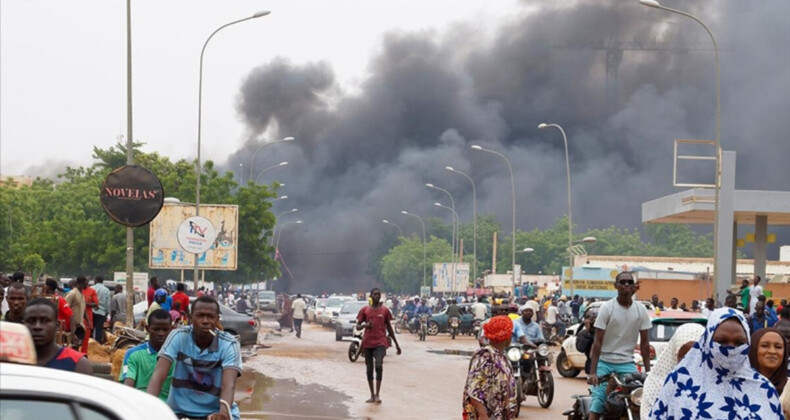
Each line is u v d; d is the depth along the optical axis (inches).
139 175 762.8
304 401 720.3
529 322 739.4
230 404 275.3
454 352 1379.2
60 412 143.3
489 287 3425.2
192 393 278.1
